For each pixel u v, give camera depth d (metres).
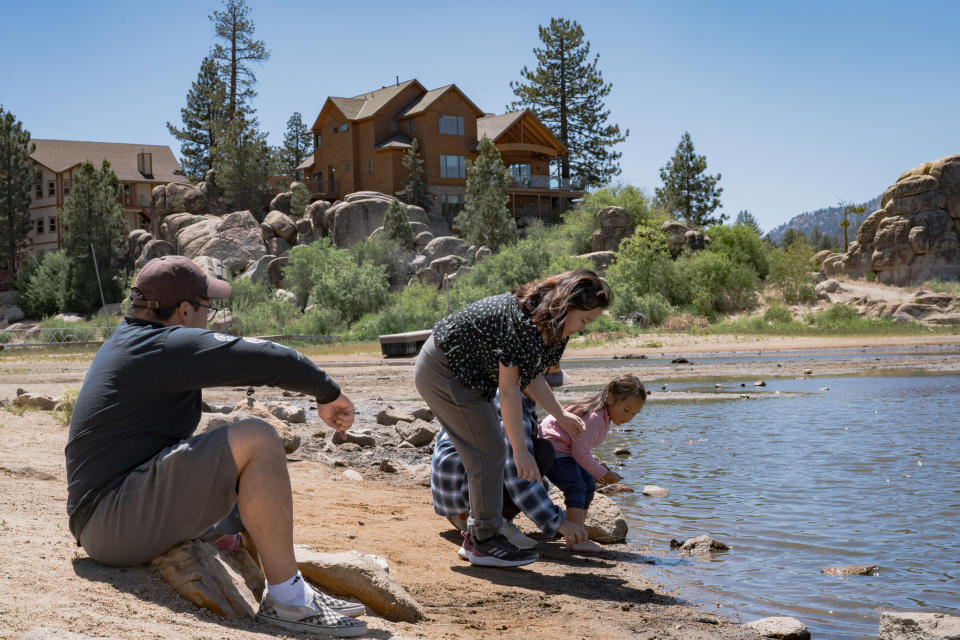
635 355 27.83
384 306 44.47
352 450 8.84
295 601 2.93
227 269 53.09
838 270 50.59
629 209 51.03
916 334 35.91
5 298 58.91
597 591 4.16
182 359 2.84
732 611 3.86
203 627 2.62
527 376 4.18
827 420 11.02
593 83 68.75
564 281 4.09
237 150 63.12
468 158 59.97
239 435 2.83
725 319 42.56
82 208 56.59
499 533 4.50
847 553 4.83
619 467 7.87
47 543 3.24
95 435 2.90
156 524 2.85
